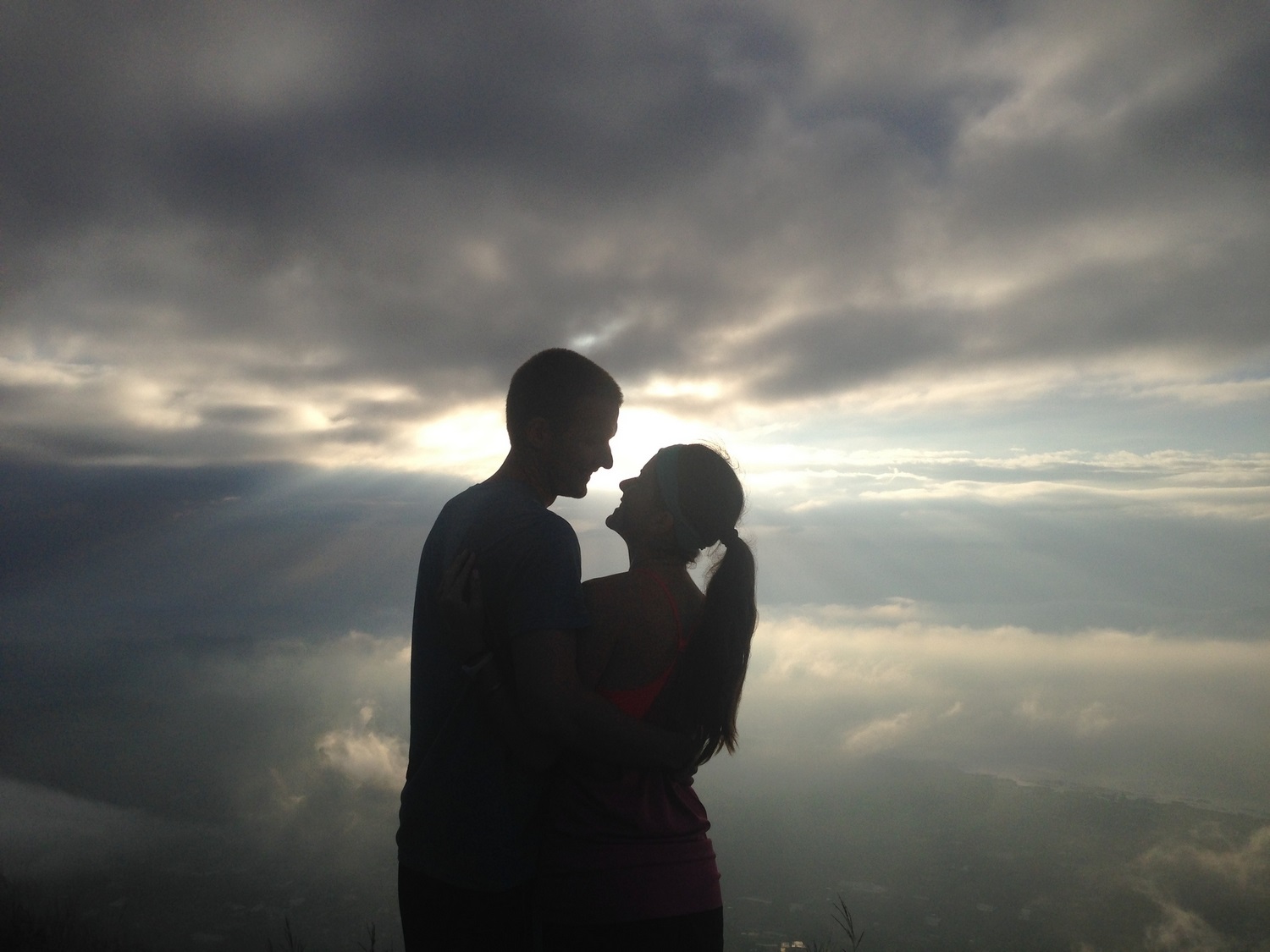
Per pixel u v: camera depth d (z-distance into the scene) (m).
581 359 1.46
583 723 1.20
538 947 1.30
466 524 1.34
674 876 1.27
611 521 1.50
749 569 1.38
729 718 1.35
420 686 1.38
